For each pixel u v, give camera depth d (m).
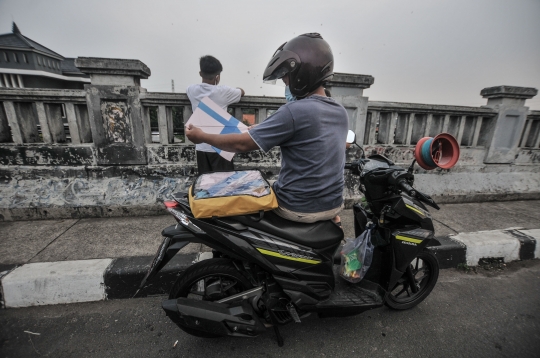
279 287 1.67
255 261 1.57
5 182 3.09
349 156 3.75
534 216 3.70
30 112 3.25
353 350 1.82
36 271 2.17
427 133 4.09
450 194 4.16
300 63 1.46
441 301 2.32
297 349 1.81
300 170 1.52
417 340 1.91
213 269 1.66
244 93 3.16
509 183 4.39
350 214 3.60
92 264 2.28
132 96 3.11
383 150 3.92
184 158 3.34
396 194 1.85
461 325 2.06
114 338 1.86
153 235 2.85
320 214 1.62
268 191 1.57
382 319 2.10
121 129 3.18
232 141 1.43
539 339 1.94
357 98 3.57
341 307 1.79
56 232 2.87
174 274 2.29
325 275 1.72
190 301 1.57
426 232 1.93
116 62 3.00
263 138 1.39
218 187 1.59
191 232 1.56
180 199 1.64
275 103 3.41
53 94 3.04
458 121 4.19
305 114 1.40
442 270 2.80
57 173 3.16
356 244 2.04
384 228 1.95
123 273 2.21
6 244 2.62
